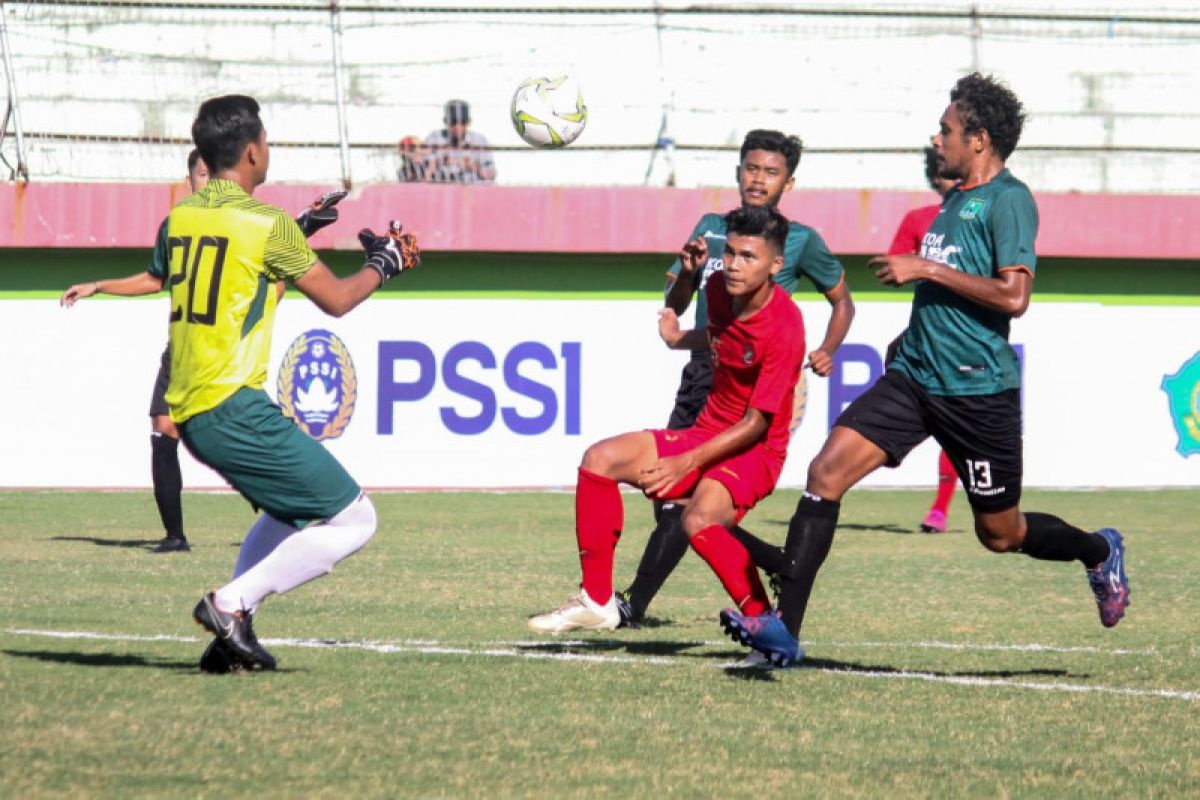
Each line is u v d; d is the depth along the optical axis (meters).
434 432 52.31
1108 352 55.72
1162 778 14.30
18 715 15.66
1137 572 32.19
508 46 66.00
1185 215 55.41
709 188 53.56
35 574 29.00
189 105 62.56
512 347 53.06
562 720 16.25
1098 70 68.44
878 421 19.23
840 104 67.06
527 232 52.81
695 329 21.78
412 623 23.48
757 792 13.45
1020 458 19.41
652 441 20.20
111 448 51.88
